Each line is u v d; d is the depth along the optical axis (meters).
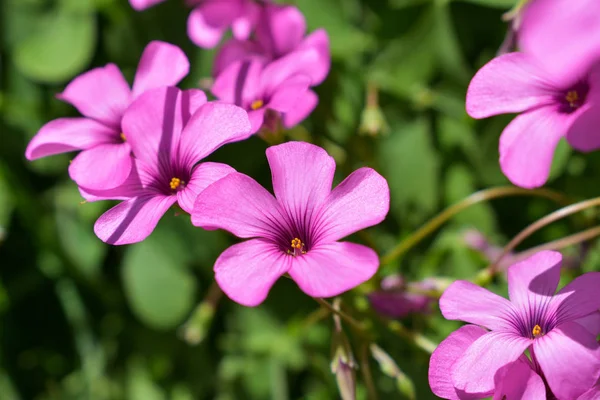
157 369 0.33
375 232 0.31
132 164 0.24
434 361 0.23
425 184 0.31
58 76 0.32
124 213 0.24
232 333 0.33
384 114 0.31
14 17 0.33
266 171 0.32
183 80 0.32
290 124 0.26
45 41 0.33
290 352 0.32
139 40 0.32
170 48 0.25
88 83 0.26
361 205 0.23
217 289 0.30
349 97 0.31
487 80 0.24
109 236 0.24
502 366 0.23
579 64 0.21
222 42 0.31
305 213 0.24
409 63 0.31
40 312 0.35
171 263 0.32
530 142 0.24
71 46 0.32
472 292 0.24
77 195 0.33
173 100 0.25
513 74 0.24
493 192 0.28
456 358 0.23
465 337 0.23
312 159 0.24
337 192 0.24
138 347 0.34
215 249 0.32
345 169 0.30
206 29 0.29
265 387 0.32
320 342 0.32
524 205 0.31
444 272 0.31
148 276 0.32
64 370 0.35
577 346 0.23
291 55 0.26
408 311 0.27
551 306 0.23
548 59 0.21
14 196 0.33
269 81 0.26
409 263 0.31
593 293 0.23
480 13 0.30
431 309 0.28
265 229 0.24
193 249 0.32
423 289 0.28
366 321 0.27
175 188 0.24
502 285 0.30
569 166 0.30
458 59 0.31
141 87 0.26
